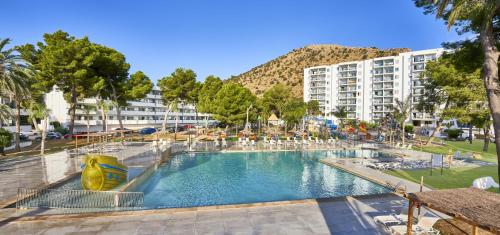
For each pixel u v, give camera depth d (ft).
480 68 42.68
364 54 624.18
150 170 63.26
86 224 29.25
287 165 78.33
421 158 85.35
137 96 146.10
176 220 30.81
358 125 224.94
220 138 133.59
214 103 154.51
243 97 162.40
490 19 32.83
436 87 121.19
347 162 76.89
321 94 365.40
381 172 63.21
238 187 55.67
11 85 84.23
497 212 19.75
